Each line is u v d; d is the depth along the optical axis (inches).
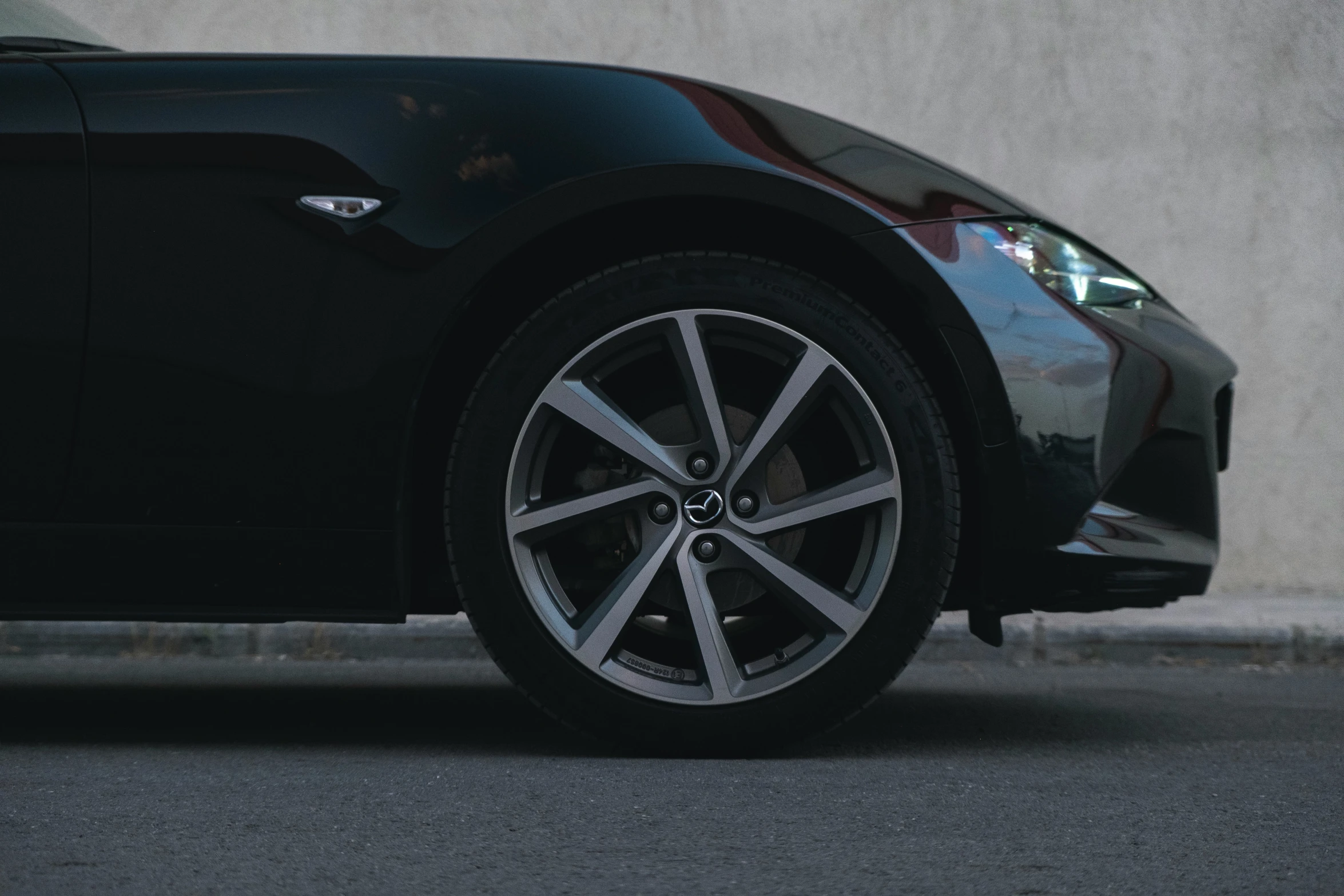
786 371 85.1
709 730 84.6
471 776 81.0
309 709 118.3
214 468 83.4
